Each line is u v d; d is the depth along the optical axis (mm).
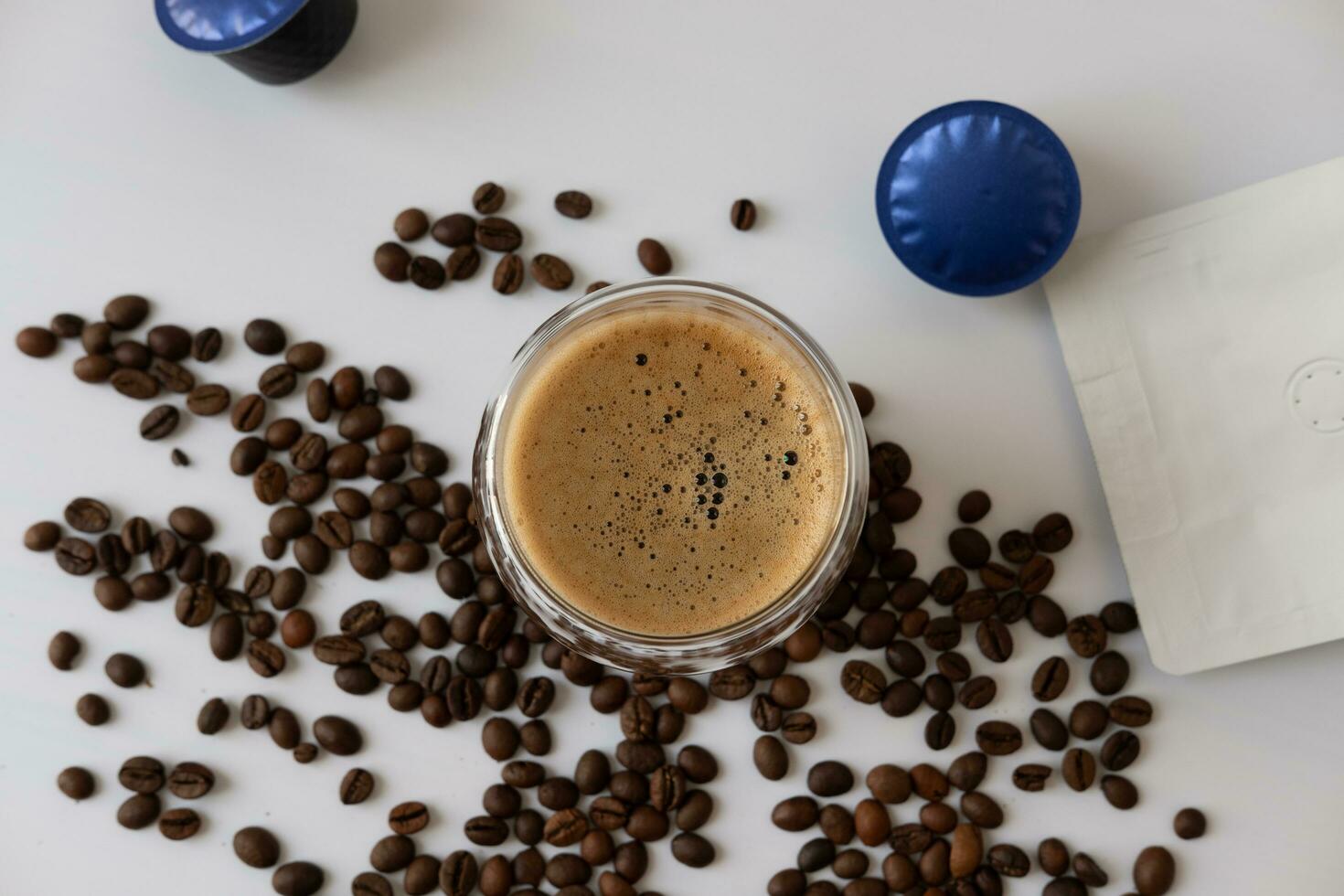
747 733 389
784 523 362
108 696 393
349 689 388
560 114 394
